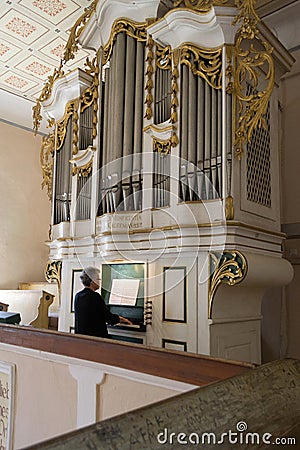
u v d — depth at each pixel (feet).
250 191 10.87
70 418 6.97
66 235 13.41
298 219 14.93
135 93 12.40
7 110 23.36
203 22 10.87
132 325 11.21
